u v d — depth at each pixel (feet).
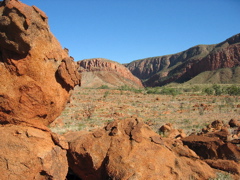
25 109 14.99
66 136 25.18
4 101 14.39
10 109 14.58
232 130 48.57
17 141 13.97
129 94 225.76
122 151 19.12
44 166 14.20
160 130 56.18
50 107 16.33
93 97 183.83
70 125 70.49
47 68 15.97
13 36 13.65
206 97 198.70
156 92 256.52
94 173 19.38
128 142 20.22
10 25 13.28
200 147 27.73
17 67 14.65
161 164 18.81
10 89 14.62
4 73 14.57
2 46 14.23
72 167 21.31
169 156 20.30
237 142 27.96
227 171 22.36
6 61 14.56
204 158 26.81
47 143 15.47
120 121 22.54
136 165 17.76
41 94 15.43
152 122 82.58
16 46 13.93
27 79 15.05
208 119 90.74
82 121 84.89
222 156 25.90
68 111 109.40
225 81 542.98
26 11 13.48
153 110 124.88
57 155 15.62
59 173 15.47
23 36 13.73
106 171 17.65
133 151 19.12
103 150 19.90
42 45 15.56
